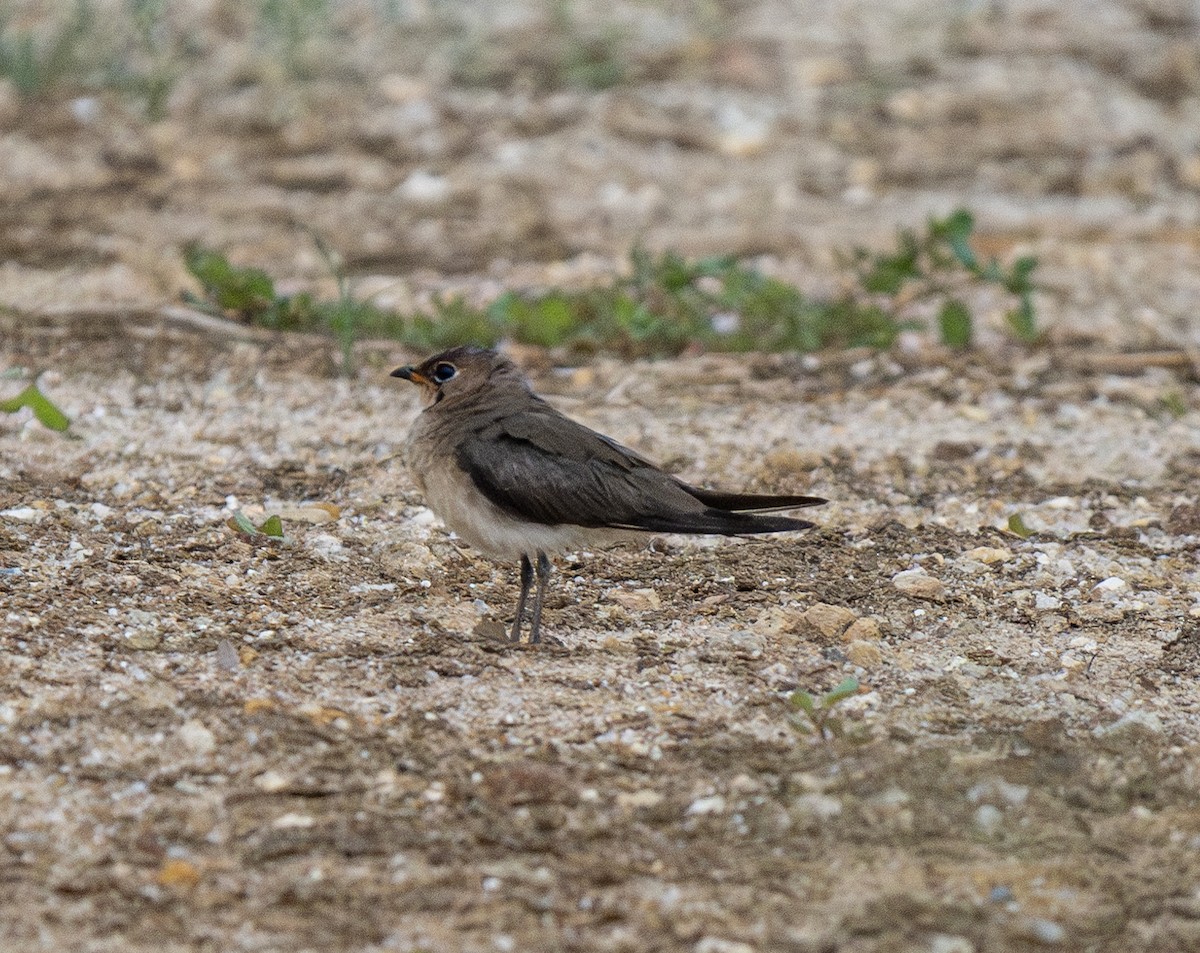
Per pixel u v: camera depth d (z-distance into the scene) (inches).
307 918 297.9
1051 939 299.9
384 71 922.1
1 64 870.4
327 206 747.4
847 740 360.8
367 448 506.9
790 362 595.2
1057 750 358.9
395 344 592.7
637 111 881.5
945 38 1014.4
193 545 434.9
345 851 315.9
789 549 454.3
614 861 318.3
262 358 569.6
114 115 835.4
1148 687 386.6
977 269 617.6
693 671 388.8
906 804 338.0
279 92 880.3
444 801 334.0
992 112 902.4
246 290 603.5
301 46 938.1
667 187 792.9
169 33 940.0
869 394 565.0
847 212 768.9
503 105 882.8
